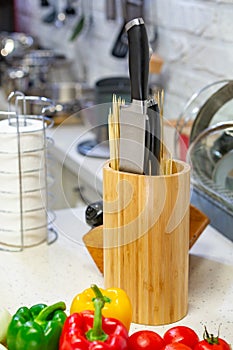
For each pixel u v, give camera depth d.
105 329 0.83
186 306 1.06
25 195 1.25
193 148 1.40
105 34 2.35
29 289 1.13
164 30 1.91
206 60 1.70
